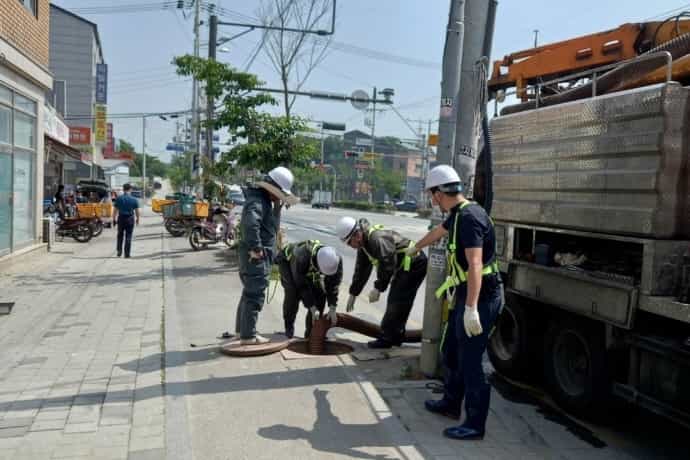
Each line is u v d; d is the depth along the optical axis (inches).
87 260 558.6
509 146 249.8
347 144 4146.2
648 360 175.6
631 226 179.9
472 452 170.6
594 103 199.0
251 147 514.9
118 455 158.6
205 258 586.6
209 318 317.4
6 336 275.3
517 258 242.2
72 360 238.4
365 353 257.0
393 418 188.1
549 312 229.6
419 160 4156.0
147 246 700.7
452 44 234.7
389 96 852.6
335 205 2878.9
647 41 260.7
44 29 573.3
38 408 188.7
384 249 248.4
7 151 487.8
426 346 226.4
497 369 252.7
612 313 181.9
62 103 1264.8
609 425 201.8
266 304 356.5
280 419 185.0
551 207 220.4
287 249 261.3
